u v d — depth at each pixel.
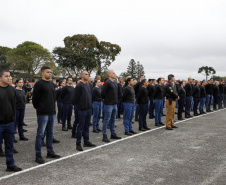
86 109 5.83
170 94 8.33
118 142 6.52
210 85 13.71
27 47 56.34
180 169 4.35
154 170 4.30
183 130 8.23
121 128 8.80
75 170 4.32
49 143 5.13
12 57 55.06
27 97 20.33
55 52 47.66
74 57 47.31
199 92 12.16
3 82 4.27
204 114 12.68
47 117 4.95
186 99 11.39
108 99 6.69
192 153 5.38
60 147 6.02
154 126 9.19
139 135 7.45
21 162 4.83
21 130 6.88
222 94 15.56
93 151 5.61
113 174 4.11
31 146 6.16
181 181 3.79
